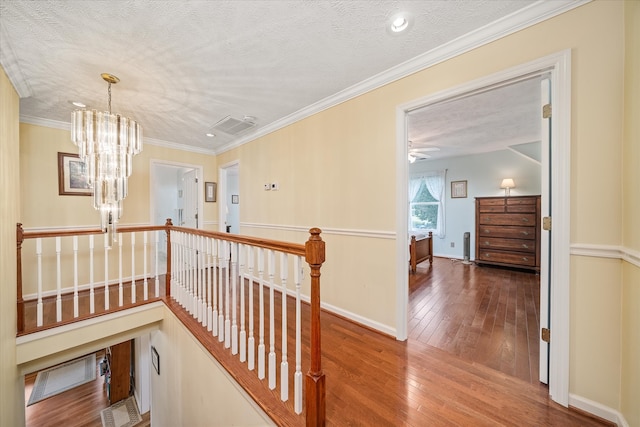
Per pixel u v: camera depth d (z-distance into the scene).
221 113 3.04
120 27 1.61
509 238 4.59
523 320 2.53
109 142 2.28
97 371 5.20
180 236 2.75
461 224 5.74
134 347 4.48
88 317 2.44
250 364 1.62
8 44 1.73
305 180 2.99
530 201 4.36
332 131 2.68
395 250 2.17
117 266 3.62
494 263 4.75
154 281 3.71
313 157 2.89
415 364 1.79
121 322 2.63
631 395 1.17
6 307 1.91
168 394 2.80
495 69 1.64
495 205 4.74
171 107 2.85
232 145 4.30
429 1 1.45
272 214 3.50
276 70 2.15
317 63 2.05
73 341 2.36
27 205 3.00
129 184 3.82
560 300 1.42
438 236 6.06
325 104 2.70
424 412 1.36
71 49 1.82
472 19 1.58
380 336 2.20
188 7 1.46
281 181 3.34
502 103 2.80
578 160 1.37
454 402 1.43
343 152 2.57
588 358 1.35
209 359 1.94
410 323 2.47
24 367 2.15
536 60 1.48
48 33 1.64
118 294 3.11
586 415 1.33
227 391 1.71
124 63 2.00
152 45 1.80
